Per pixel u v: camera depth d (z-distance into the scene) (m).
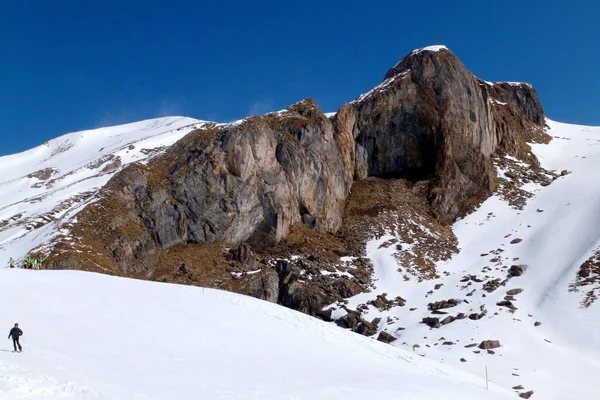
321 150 72.06
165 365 23.16
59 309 28.91
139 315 30.05
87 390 18.16
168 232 59.38
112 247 54.16
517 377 38.66
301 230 66.00
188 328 29.23
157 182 62.25
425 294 55.28
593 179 75.50
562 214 66.06
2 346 22.09
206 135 68.50
